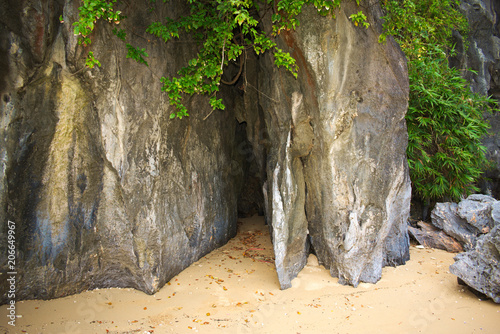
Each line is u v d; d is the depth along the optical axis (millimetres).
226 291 4852
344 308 4473
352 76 4938
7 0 3906
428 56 7566
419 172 6875
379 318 4266
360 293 4844
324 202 5211
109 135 4547
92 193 4660
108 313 4297
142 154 4758
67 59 4184
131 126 4660
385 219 5164
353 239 5000
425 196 7133
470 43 9320
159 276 4852
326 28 4750
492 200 6289
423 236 6613
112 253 4797
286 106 5340
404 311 4406
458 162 6988
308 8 4785
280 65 5211
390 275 5352
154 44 4785
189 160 5621
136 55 4500
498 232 4488
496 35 9992
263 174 6695
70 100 4367
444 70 7602
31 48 4070
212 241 6254
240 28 5562
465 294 4758
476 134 7047
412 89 6793
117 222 4754
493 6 10000
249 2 4766
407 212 5699
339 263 5133
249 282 5125
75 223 4598
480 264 4613
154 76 4805
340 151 5059
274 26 4859
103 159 4629
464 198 7113
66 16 4051
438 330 4035
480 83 9383
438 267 5570
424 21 6953
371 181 5105
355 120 5043
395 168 5199
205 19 4895
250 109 6645
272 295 4777
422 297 4715
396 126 5191
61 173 4465
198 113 5773
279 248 4875
